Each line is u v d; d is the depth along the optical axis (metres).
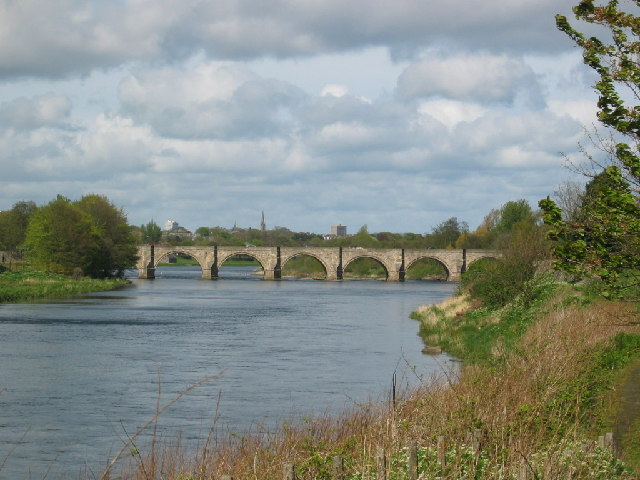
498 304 59.94
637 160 16.36
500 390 21.41
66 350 52.50
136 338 60.09
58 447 27.58
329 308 94.94
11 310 82.50
